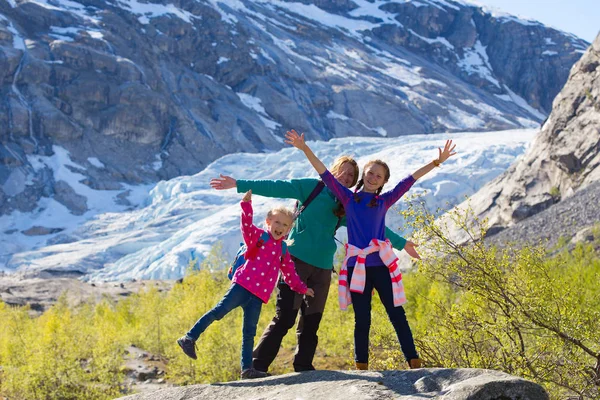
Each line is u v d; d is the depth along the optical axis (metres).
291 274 6.32
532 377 7.61
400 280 6.05
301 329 6.76
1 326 29.56
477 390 4.49
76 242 130.00
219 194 128.00
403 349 5.99
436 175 94.00
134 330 29.30
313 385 5.26
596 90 47.97
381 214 6.27
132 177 179.25
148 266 96.06
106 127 190.62
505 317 7.91
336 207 6.68
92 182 169.25
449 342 8.25
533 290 7.84
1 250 133.12
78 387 19.86
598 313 7.98
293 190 6.61
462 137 133.62
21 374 19.61
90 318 35.25
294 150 131.12
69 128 182.00
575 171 46.25
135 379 21.25
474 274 7.83
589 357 7.97
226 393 5.48
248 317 6.16
